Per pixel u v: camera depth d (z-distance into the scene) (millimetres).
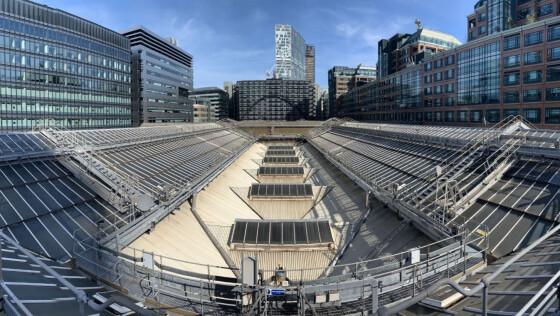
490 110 86188
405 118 134875
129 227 22906
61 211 24828
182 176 40281
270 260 27203
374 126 84750
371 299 15445
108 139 43812
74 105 122000
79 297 8375
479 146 35062
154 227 26016
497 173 28562
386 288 16062
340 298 15234
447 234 21906
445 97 105750
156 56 180750
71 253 20703
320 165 66000
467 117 94938
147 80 173125
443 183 28531
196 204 34969
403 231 27359
